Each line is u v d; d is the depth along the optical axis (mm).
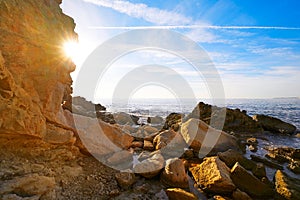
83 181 3330
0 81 2648
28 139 3119
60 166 3406
